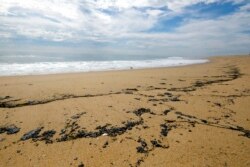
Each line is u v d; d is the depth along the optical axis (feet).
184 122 18.95
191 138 16.14
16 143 15.48
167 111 21.38
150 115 20.29
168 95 27.07
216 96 26.89
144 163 13.17
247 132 17.26
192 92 28.89
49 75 42.93
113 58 110.83
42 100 24.48
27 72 47.16
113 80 36.96
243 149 14.67
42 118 19.31
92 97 25.57
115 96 26.05
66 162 13.28
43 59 81.41
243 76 42.70
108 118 19.35
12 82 33.65
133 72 50.19
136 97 25.81
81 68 59.16
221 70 54.24
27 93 27.02
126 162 13.26
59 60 80.84
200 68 60.29
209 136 16.48
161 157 13.76
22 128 17.56
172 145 15.16
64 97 25.80
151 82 35.99
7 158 13.75
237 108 22.58
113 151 14.42
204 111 21.61
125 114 20.33
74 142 15.57
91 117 19.49
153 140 15.81
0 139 15.97
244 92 28.81
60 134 16.65
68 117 19.44
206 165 12.93
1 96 25.53
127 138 16.07
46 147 14.96
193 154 14.05
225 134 16.87
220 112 21.43
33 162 13.33
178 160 13.43
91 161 13.37
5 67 53.42
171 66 69.46
